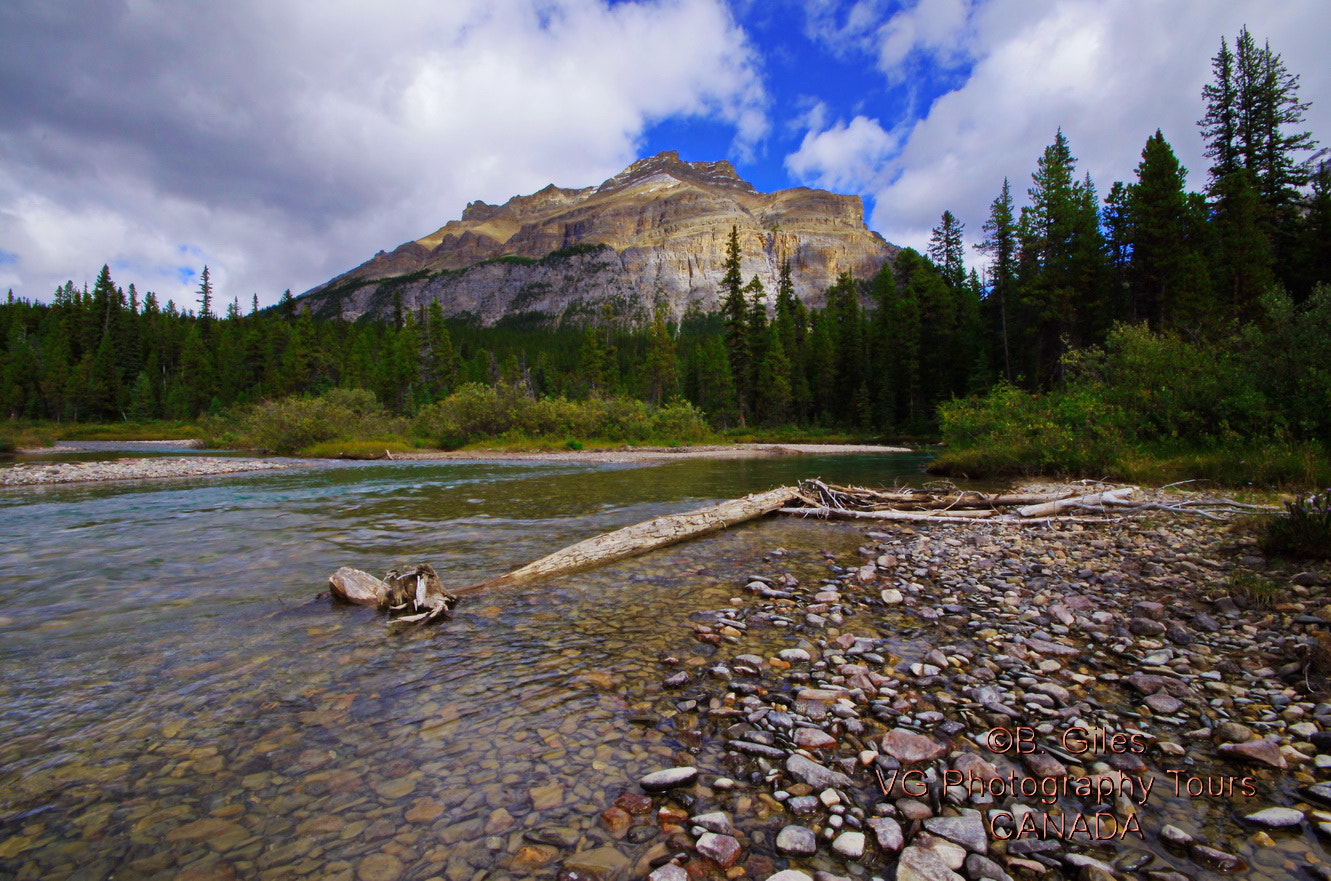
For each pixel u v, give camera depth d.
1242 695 3.38
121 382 72.44
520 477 17.91
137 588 5.73
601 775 2.64
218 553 7.26
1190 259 26.31
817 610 5.17
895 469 21.38
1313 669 3.53
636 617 4.98
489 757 2.79
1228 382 12.98
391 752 2.83
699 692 3.52
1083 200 35.75
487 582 5.93
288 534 8.49
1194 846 2.13
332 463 24.09
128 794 2.49
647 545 7.57
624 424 42.12
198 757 2.79
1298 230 28.11
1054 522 9.02
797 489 11.60
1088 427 14.62
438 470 20.70
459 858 2.09
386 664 3.93
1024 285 38.72
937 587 5.95
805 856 2.12
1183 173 29.19
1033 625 4.75
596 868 2.04
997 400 18.55
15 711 3.25
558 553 6.69
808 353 64.88
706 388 68.94
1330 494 5.72
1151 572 5.97
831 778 2.61
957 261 58.56
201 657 4.04
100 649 4.17
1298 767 2.60
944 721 3.16
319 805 2.42
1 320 88.12
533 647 4.27
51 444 40.12
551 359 98.12
